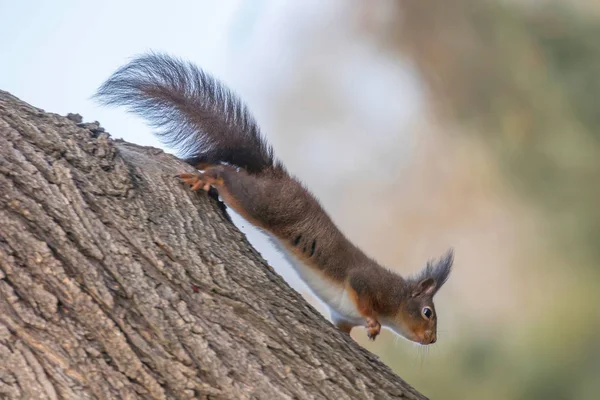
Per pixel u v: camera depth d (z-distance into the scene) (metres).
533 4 20.38
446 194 21.08
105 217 6.65
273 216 10.14
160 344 6.11
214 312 6.52
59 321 5.88
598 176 19.25
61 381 5.68
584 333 18.34
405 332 11.52
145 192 7.29
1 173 6.42
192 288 6.60
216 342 6.32
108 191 6.89
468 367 17.98
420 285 11.55
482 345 18.28
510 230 19.84
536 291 19.06
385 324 11.55
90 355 5.84
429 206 21.16
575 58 19.77
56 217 6.38
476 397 17.77
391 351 17.25
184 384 6.01
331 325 7.32
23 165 6.56
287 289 7.36
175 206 7.38
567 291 18.86
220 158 9.85
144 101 9.47
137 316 6.17
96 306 6.04
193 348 6.20
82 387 5.71
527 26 20.33
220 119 9.74
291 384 6.38
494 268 19.59
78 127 7.31
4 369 5.63
